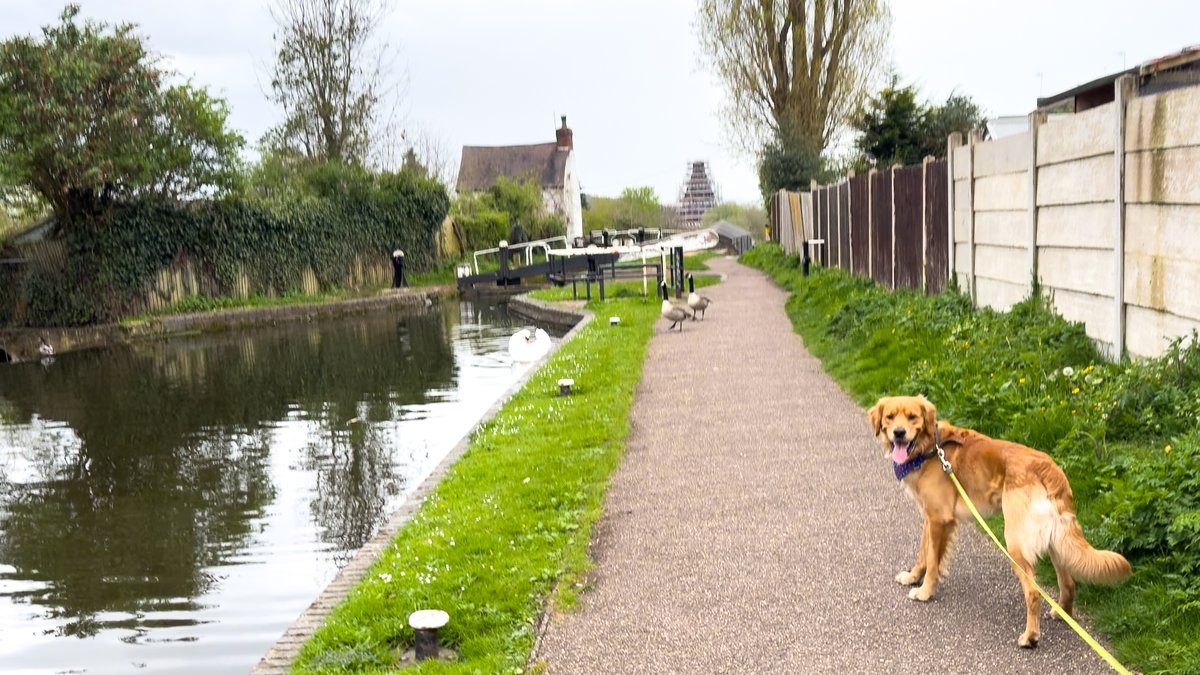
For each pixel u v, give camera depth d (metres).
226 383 18.33
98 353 24.25
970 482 4.99
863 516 6.48
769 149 36.91
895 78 32.62
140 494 10.63
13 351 23.70
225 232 31.06
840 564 5.71
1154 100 7.07
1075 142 8.55
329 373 18.77
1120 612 4.57
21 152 25.14
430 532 6.75
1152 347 7.31
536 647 4.90
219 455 12.22
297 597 7.53
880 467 7.58
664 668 4.60
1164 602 4.46
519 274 36.69
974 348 9.29
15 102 25.03
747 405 10.27
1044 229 9.42
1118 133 7.57
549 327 24.36
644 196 83.38
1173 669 4.04
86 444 13.38
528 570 5.85
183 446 12.87
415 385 16.75
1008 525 4.67
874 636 4.78
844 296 16.86
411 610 5.36
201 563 8.37
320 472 11.12
